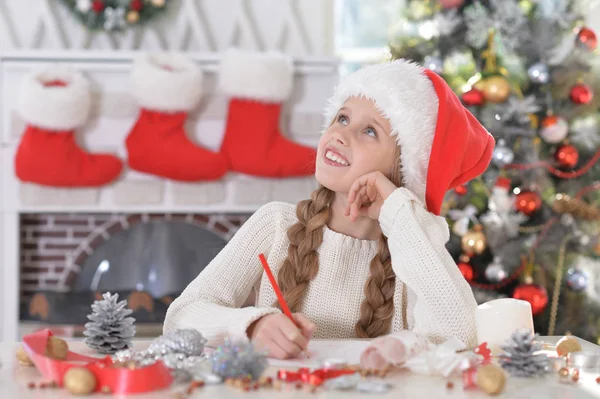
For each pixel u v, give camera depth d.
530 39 3.16
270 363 1.06
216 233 3.75
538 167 3.18
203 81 3.60
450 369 0.99
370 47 4.11
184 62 3.52
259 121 3.51
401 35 3.30
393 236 1.28
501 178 3.06
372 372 0.99
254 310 1.17
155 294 3.67
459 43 3.20
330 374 0.96
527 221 3.27
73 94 3.36
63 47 3.72
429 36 3.22
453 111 1.41
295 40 3.87
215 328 1.20
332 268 1.44
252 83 3.45
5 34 3.69
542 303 3.07
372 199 1.36
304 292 1.43
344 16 4.12
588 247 3.26
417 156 1.40
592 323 3.32
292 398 0.87
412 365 1.00
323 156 1.42
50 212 3.65
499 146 3.05
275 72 3.46
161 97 3.40
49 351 1.03
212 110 3.61
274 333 1.10
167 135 3.48
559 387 0.95
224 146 3.54
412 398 0.88
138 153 3.46
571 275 3.18
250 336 1.15
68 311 3.56
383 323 1.40
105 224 3.72
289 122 3.66
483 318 1.16
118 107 3.57
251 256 1.46
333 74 3.68
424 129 1.39
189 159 3.47
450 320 1.21
